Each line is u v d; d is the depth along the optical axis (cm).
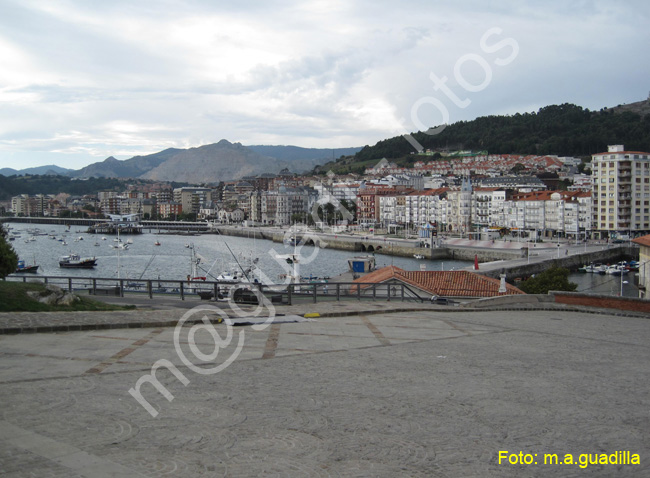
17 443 1205
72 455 1148
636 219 18050
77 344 2175
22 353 2012
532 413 1463
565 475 1114
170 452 1175
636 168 17875
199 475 1070
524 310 3497
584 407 1520
